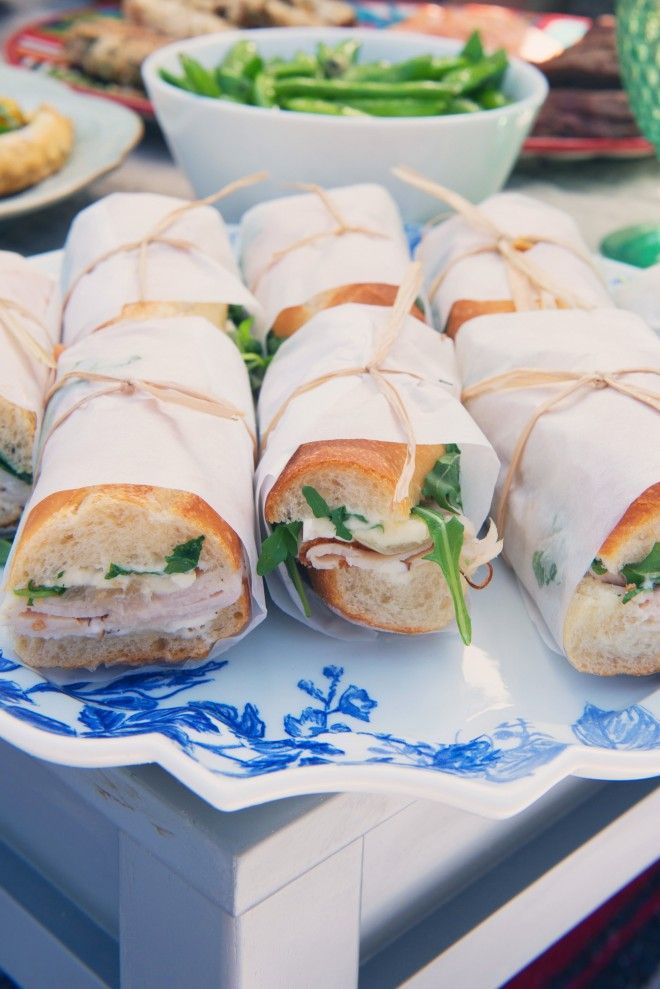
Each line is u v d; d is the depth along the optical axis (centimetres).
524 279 61
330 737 44
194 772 39
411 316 57
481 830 48
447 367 55
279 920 41
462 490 51
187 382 51
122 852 43
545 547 49
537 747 43
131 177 79
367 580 48
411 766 41
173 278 59
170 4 91
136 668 47
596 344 54
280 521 48
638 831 51
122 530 45
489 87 79
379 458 47
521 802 40
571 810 50
